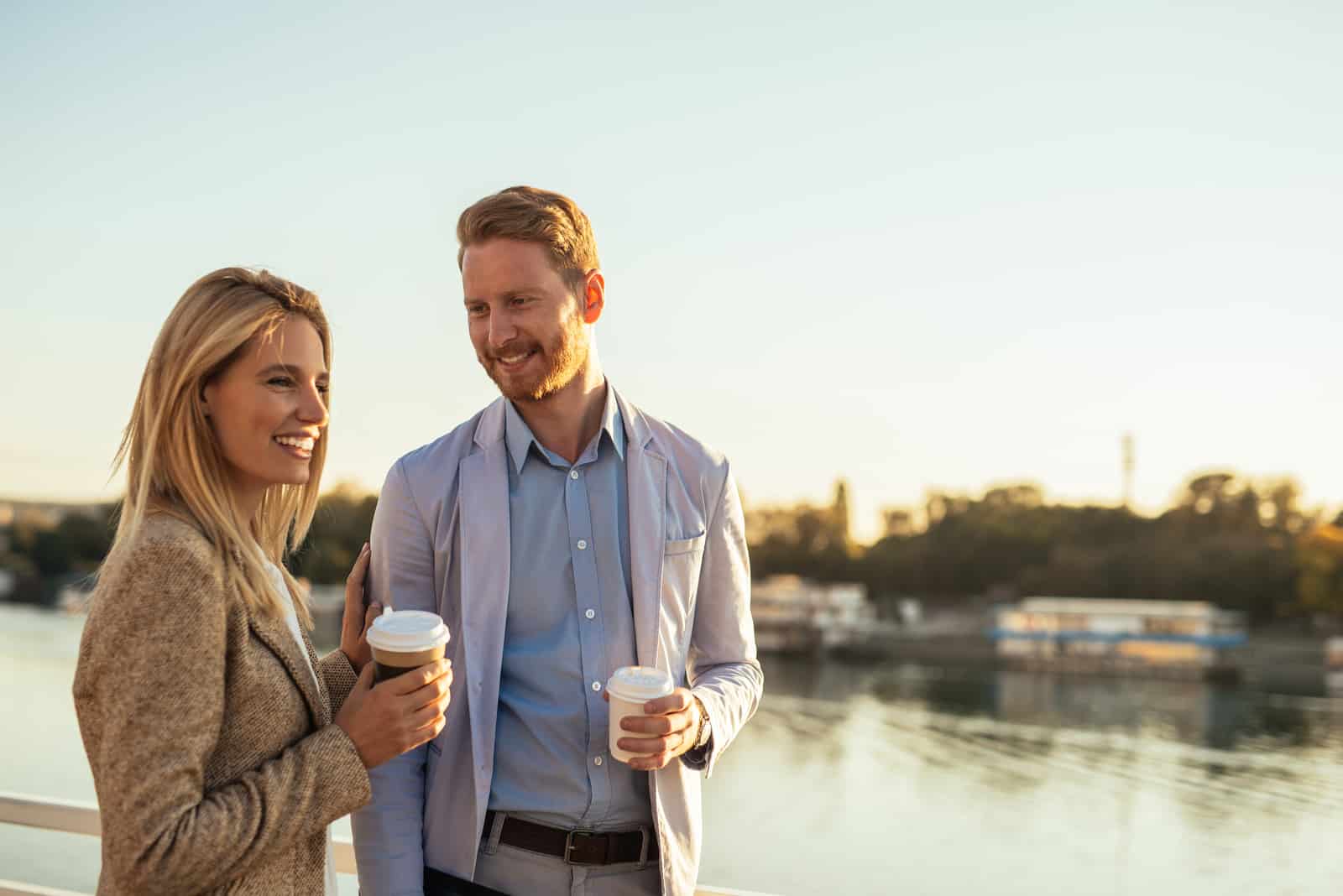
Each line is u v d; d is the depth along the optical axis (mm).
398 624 1627
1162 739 60812
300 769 1458
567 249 1999
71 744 52156
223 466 1556
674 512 2125
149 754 1322
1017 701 72312
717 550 2188
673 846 2006
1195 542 90250
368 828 1990
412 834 2010
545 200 2012
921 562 98875
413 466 2143
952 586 97500
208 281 1534
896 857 41906
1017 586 94375
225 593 1445
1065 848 42500
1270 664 79625
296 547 1741
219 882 1384
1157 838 43250
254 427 1529
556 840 1979
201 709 1370
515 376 1992
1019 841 43469
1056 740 60969
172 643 1357
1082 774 53312
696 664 2258
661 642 2072
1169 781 51781
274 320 1535
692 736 1898
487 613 2035
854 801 49594
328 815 1479
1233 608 85250
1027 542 96000
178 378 1482
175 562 1386
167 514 1459
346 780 1491
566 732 2008
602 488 2119
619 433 2148
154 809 1312
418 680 1569
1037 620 86750
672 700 1800
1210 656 79000
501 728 2033
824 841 44031
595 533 2098
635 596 2066
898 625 94875
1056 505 99062
